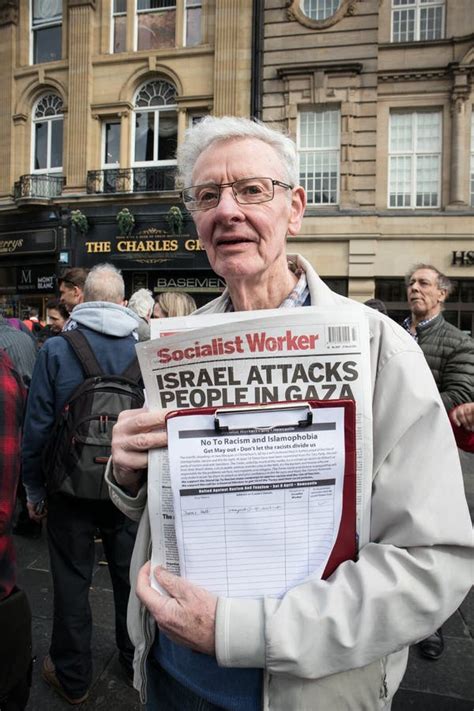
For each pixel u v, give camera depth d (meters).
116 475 1.12
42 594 3.01
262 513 0.90
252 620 0.85
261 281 1.21
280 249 1.21
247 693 1.01
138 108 13.37
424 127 12.19
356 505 0.90
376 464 0.92
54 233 13.58
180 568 0.92
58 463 2.06
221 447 0.90
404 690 2.24
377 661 0.96
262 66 12.27
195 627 0.88
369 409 0.91
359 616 0.82
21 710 1.56
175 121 13.20
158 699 1.21
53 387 2.16
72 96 13.35
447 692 2.23
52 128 14.13
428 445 0.90
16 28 14.15
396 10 12.05
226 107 12.37
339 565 0.90
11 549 1.53
